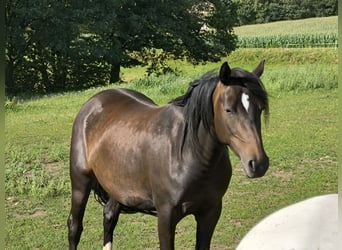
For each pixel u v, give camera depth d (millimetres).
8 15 26312
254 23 64938
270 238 2396
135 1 28453
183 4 29156
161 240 3762
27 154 9414
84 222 6156
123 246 5344
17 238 5703
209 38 31344
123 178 4078
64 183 7625
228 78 3217
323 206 2527
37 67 28453
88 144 4594
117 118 4355
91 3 26844
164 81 19000
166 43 30031
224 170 3662
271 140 9867
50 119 13336
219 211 3830
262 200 6738
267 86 16219
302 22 59031
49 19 26328
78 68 29328
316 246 2277
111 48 27891
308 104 13781
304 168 8188
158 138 3764
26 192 7320
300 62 38906
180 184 3580
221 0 31453
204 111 3422
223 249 5262
